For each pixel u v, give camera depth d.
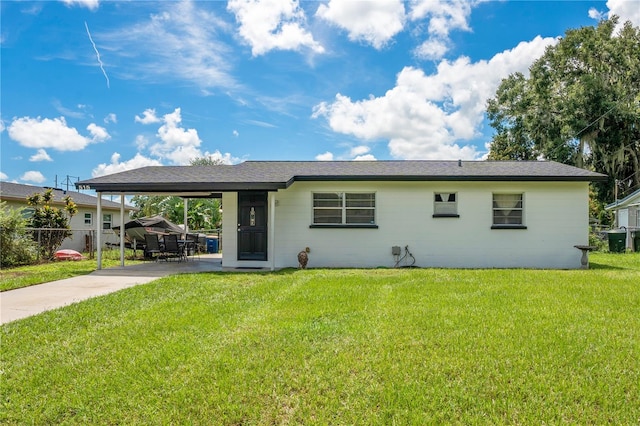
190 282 7.92
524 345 3.93
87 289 7.49
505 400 2.85
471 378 3.20
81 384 3.15
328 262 11.06
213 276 8.84
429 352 3.76
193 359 3.62
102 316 5.22
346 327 4.56
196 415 2.70
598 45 24.23
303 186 11.09
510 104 28.33
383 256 11.06
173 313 5.30
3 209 12.81
